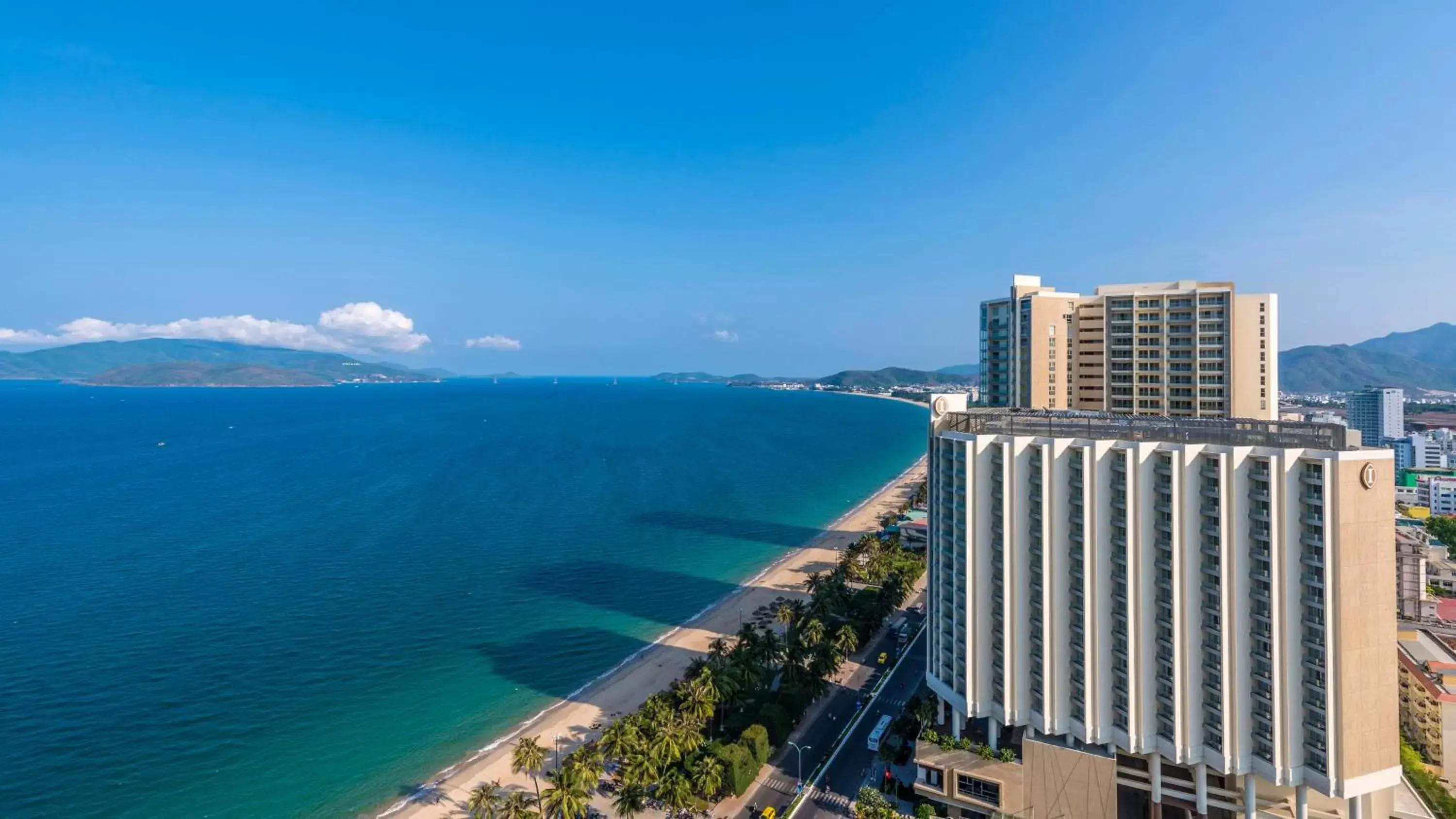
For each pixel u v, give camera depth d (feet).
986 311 545.03
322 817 294.87
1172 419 282.56
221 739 344.28
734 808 289.53
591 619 503.61
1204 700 244.22
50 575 559.38
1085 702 257.75
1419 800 261.24
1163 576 247.09
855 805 277.23
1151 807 256.11
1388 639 221.87
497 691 399.03
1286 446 241.96
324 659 429.79
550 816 259.80
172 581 550.36
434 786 314.96
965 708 283.18
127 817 289.33
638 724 303.27
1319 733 224.33
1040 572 266.57
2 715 355.77
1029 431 295.89
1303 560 224.94
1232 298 424.87
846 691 390.42
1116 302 461.37
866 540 611.88
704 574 604.08
